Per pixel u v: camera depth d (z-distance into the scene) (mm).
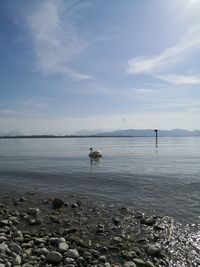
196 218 15492
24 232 13398
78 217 15961
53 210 17547
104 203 19000
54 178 30203
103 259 10484
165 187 24406
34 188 24922
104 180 28406
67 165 43531
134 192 22484
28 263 9859
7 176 32250
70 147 118375
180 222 14844
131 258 10773
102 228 14039
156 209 17375
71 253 10695
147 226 14289
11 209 17938
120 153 74562
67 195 21719
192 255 11125
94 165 43219
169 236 12938
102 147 115250
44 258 10438
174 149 96875
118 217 15859
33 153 77562
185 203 18812
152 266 10148
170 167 40188
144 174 32531
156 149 96812
